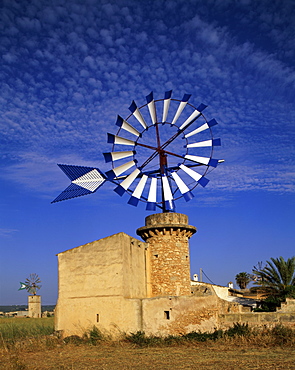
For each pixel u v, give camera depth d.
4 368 20.84
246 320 30.94
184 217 35.09
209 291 33.84
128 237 33.03
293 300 36.91
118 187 33.81
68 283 33.44
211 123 34.81
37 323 50.25
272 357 22.16
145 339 28.88
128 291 32.00
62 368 20.78
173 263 34.03
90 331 31.08
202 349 25.86
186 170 34.91
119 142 34.38
